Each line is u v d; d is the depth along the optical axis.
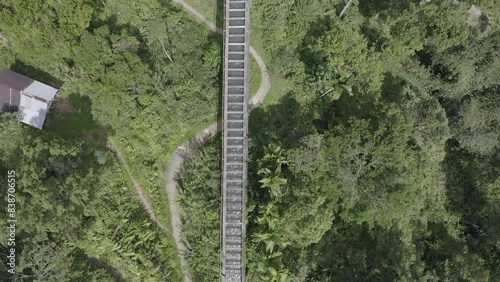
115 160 39.38
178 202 39.81
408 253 40.22
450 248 43.69
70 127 39.44
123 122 39.38
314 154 36.12
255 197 38.09
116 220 38.34
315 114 40.22
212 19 40.50
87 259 37.88
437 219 45.00
